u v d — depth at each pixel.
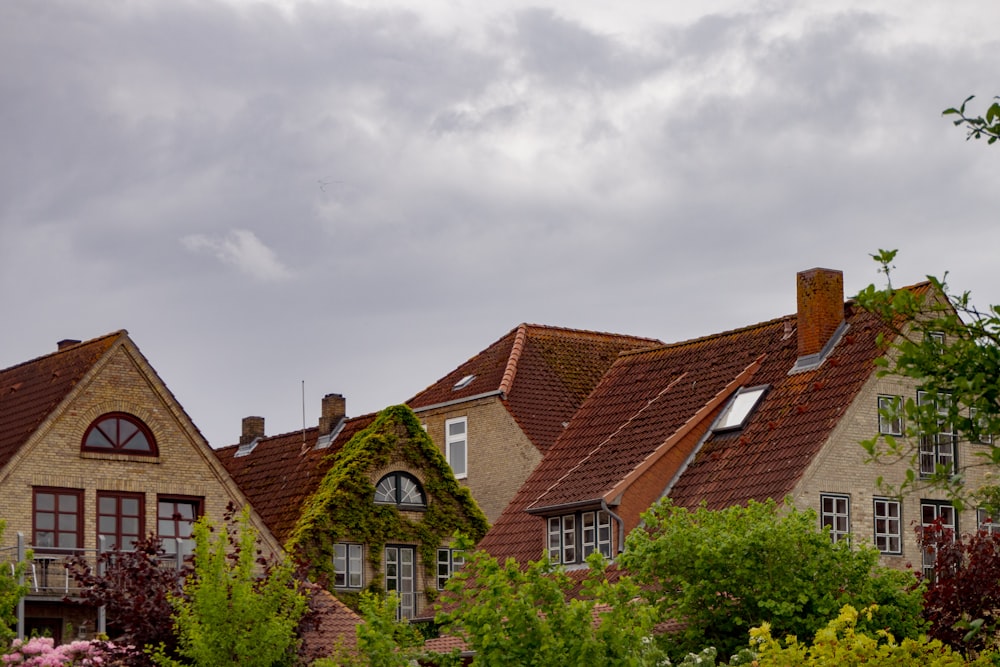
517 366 50.28
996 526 37.38
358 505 44.22
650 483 38.47
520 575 20.92
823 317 39.28
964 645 27.14
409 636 22.83
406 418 45.62
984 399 14.20
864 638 17.98
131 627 27.05
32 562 36.38
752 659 23.92
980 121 14.41
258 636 26.05
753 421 38.75
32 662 26.27
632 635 20.30
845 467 36.19
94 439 38.66
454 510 45.72
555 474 42.31
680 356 43.91
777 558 28.61
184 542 39.12
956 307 14.48
